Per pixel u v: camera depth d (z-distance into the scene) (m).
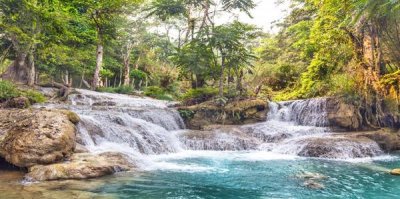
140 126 14.12
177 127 17.41
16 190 6.87
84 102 20.19
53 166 8.24
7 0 14.20
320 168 10.42
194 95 21.81
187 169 9.87
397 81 16.55
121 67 43.50
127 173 8.98
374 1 9.62
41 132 9.09
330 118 16.62
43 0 16.25
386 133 15.08
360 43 18.00
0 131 9.48
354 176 9.22
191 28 26.81
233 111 18.61
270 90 27.19
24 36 15.94
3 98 15.09
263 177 8.96
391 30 17.66
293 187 7.91
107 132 12.11
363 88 16.91
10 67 23.55
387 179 8.85
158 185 7.83
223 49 21.00
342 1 15.55
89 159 9.11
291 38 32.72
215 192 7.38
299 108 18.28
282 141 14.74
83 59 31.33
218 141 14.65
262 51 35.78
